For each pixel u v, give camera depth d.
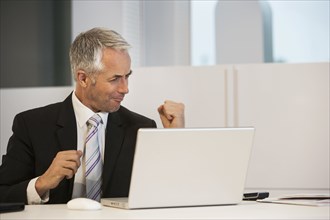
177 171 1.95
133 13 5.87
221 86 3.74
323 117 3.65
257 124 3.70
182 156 1.94
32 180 2.31
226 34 6.02
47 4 5.97
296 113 3.67
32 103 4.05
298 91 3.67
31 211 1.87
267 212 1.77
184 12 6.14
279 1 6.06
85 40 2.56
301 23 6.03
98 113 2.61
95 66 2.51
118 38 2.56
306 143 3.66
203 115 3.75
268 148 3.69
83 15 5.72
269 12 6.10
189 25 6.18
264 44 6.09
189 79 3.78
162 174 1.93
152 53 6.12
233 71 3.73
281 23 6.07
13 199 2.30
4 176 2.53
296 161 3.67
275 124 3.69
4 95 4.09
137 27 5.96
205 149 1.98
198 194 1.99
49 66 5.97
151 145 1.89
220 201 2.04
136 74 3.83
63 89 4.02
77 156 2.25
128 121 2.68
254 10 5.93
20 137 2.59
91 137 2.52
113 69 2.52
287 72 3.68
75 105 2.61
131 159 2.59
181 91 3.78
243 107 3.71
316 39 6.00
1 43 6.03
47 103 4.04
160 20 6.09
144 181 1.91
